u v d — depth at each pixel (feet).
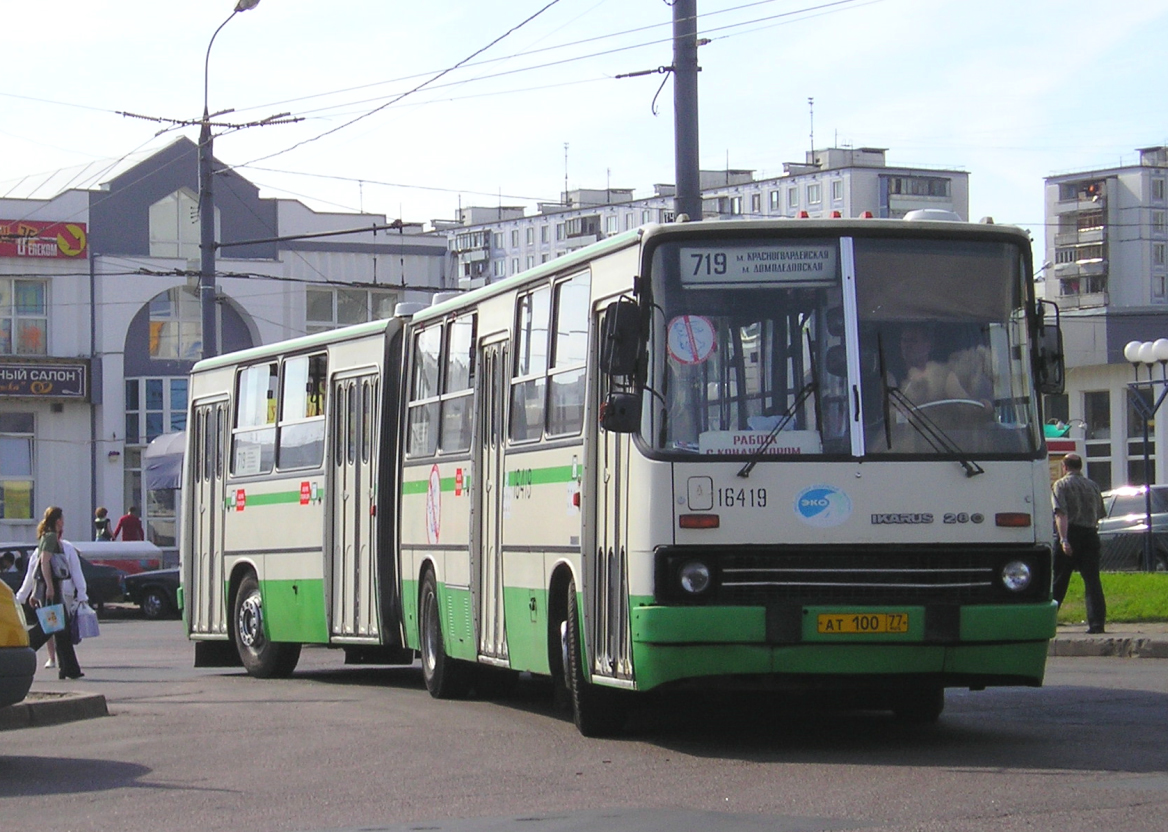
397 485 59.06
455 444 53.11
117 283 187.52
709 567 36.88
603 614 40.14
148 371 190.19
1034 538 37.81
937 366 38.11
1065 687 52.08
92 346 186.80
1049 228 433.89
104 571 133.59
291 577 65.82
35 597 68.80
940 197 420.36
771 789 32.86
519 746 41.09
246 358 70.95
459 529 52.21
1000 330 38.65
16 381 181.57
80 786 35.78
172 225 191.83
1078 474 67.72
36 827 30.83
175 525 190.39
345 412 62.54
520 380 47.34
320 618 63.46
